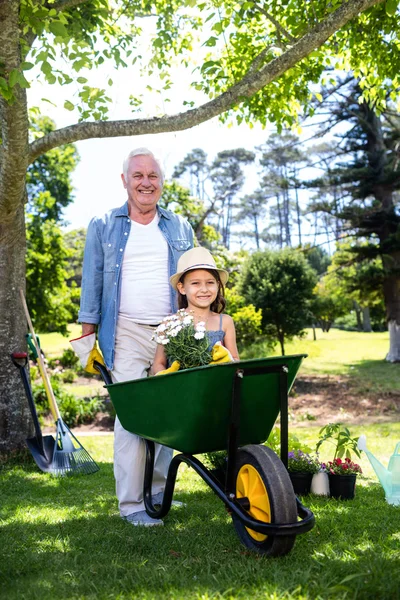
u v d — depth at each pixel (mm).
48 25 4336
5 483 5027
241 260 18641
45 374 5961
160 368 3377
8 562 2643
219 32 6391
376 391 14320
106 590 2264
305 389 15570
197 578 2381
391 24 6480
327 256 57062
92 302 3680
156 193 3732
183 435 2809
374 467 4199
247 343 16062
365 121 19266
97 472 5555
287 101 7520
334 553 2678
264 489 2666
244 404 2752
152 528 3266
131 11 7805
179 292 3516
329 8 5172
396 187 19625
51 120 21453
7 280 6250
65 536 3129
